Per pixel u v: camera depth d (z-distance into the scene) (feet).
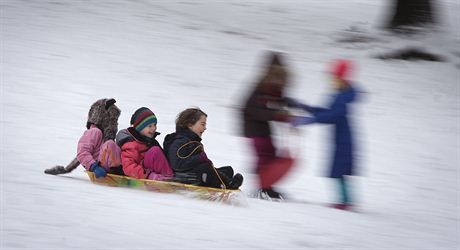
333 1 211.00
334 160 68.90
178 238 45.85
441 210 73.97
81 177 68.59
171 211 54.44
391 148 100.63
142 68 125.90
